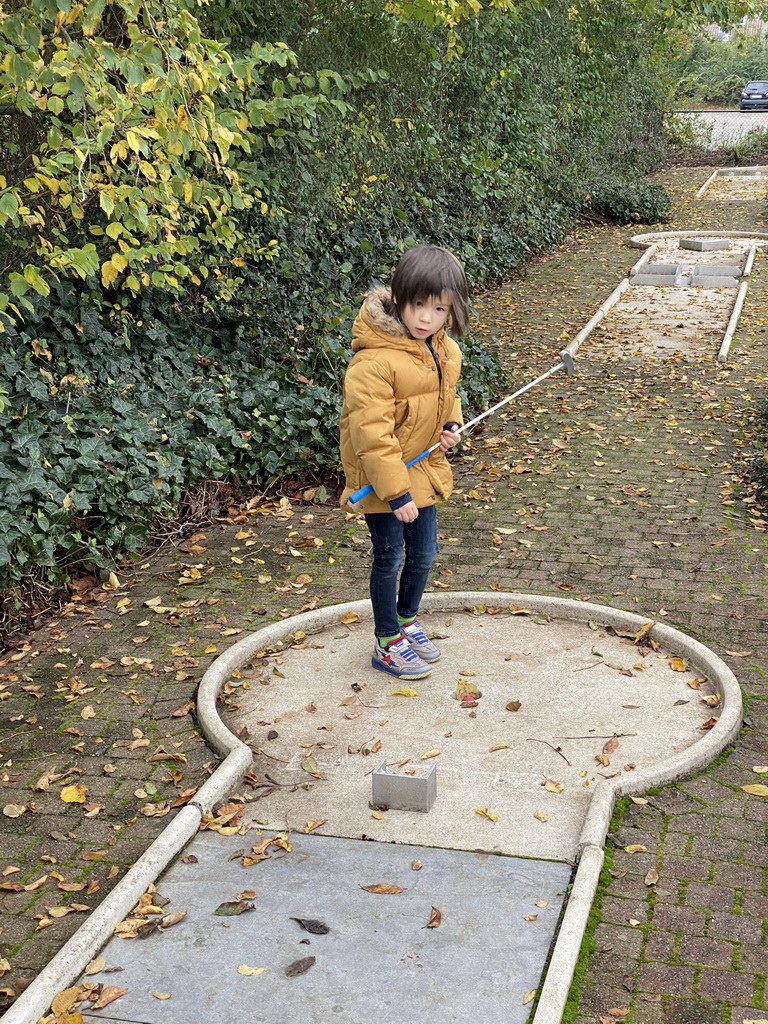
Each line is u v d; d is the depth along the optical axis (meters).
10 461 5.64
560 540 5.85
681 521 6.04
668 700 4.13
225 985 2.75
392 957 2.81
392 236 11.30
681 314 12.06
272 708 4.21
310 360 7.93
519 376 9.55
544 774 3.65
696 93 46.59
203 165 6.53
